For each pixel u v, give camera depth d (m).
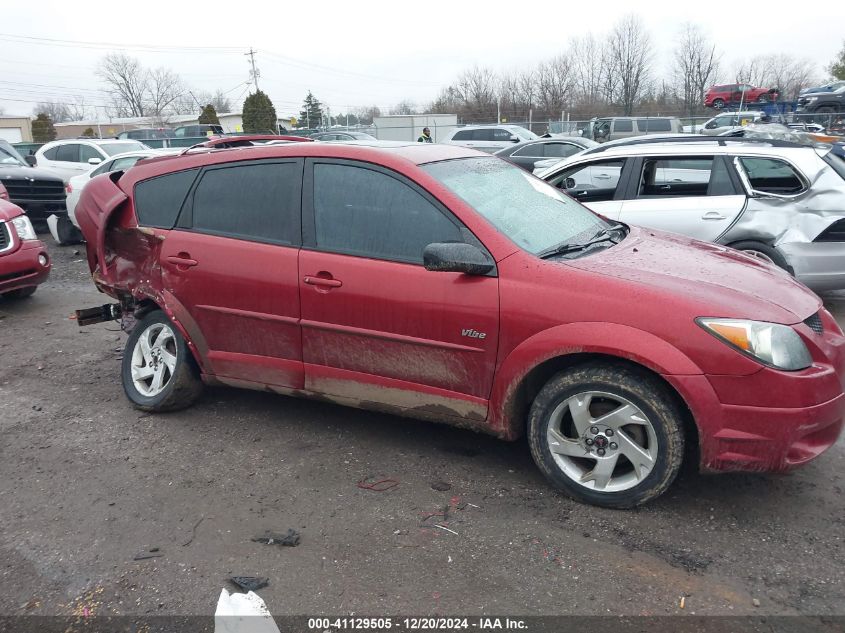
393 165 3.81
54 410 4.91
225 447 4.26
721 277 3.50
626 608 2.76
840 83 31.09
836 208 6.13
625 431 3.36
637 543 3.17
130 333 4.94
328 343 3.97
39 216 13.73
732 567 2.99
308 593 2.91
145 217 4.65
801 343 3.17
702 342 3.11
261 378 4.29
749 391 3.08
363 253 3.82
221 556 3.18
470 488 3.70
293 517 3.47
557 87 52.25
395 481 3.79
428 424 4.51
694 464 3.86
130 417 4.75
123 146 15.83
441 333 3.60
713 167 6.61
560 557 3.09
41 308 8.02
